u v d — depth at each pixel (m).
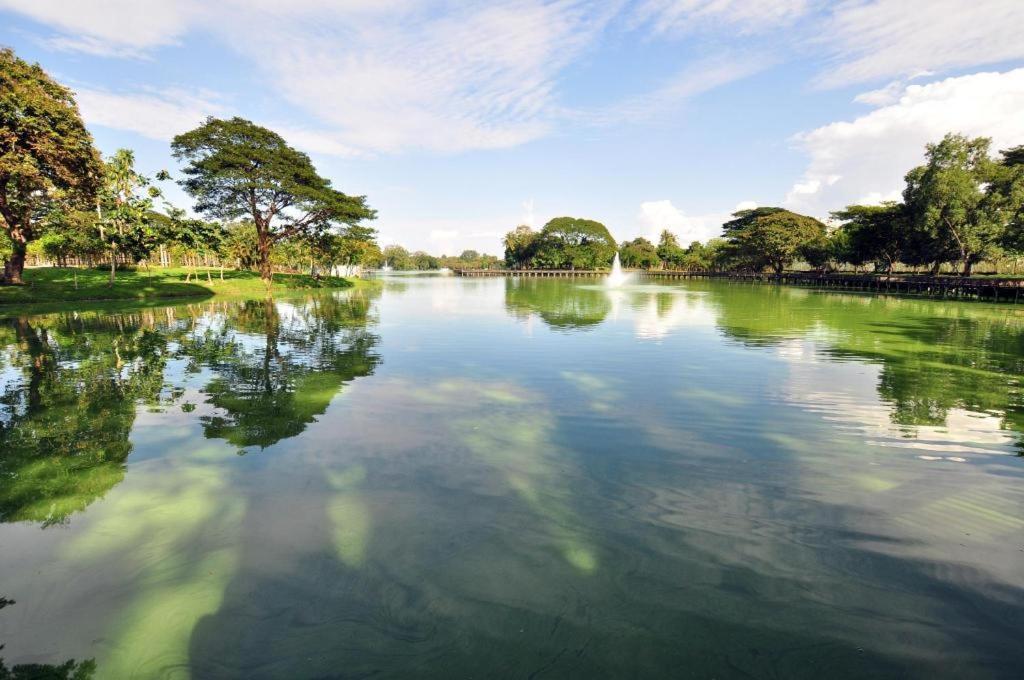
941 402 8.75
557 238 118.00
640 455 6.28
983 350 14.01
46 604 3.53
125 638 3.21
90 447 6.52
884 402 8.73
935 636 3.20
